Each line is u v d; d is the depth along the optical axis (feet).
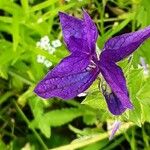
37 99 0.86
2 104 0.92
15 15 0.84
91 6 0.87
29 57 0.87
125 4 0.88
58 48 0.86
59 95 0.45
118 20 0.92
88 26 0.46
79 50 0.46
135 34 0.45
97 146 0.86
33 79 0.86
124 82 0.44
